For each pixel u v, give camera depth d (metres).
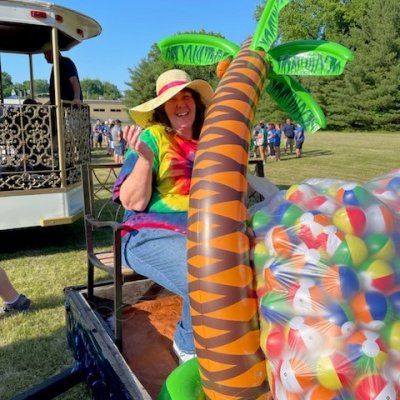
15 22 5.51
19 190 5.68
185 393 1.70
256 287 1.47
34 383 3.01
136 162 2.22
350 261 1.34
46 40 7.73
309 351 1.31
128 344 2.58
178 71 2.39
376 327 1.31
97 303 3.03
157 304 3.09
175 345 2.36
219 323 1.40
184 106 2.33
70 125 6.27
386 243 1.38
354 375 1.28
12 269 5.16
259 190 2.22
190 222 1.49
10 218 5.64
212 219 1.44
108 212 7.84
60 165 5.93
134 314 2.95
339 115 42.91
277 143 17.67
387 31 40.56
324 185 1.59
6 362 3.25
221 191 1.46
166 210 2.26
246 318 1.42
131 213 2.37
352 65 41.56
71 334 2.90
